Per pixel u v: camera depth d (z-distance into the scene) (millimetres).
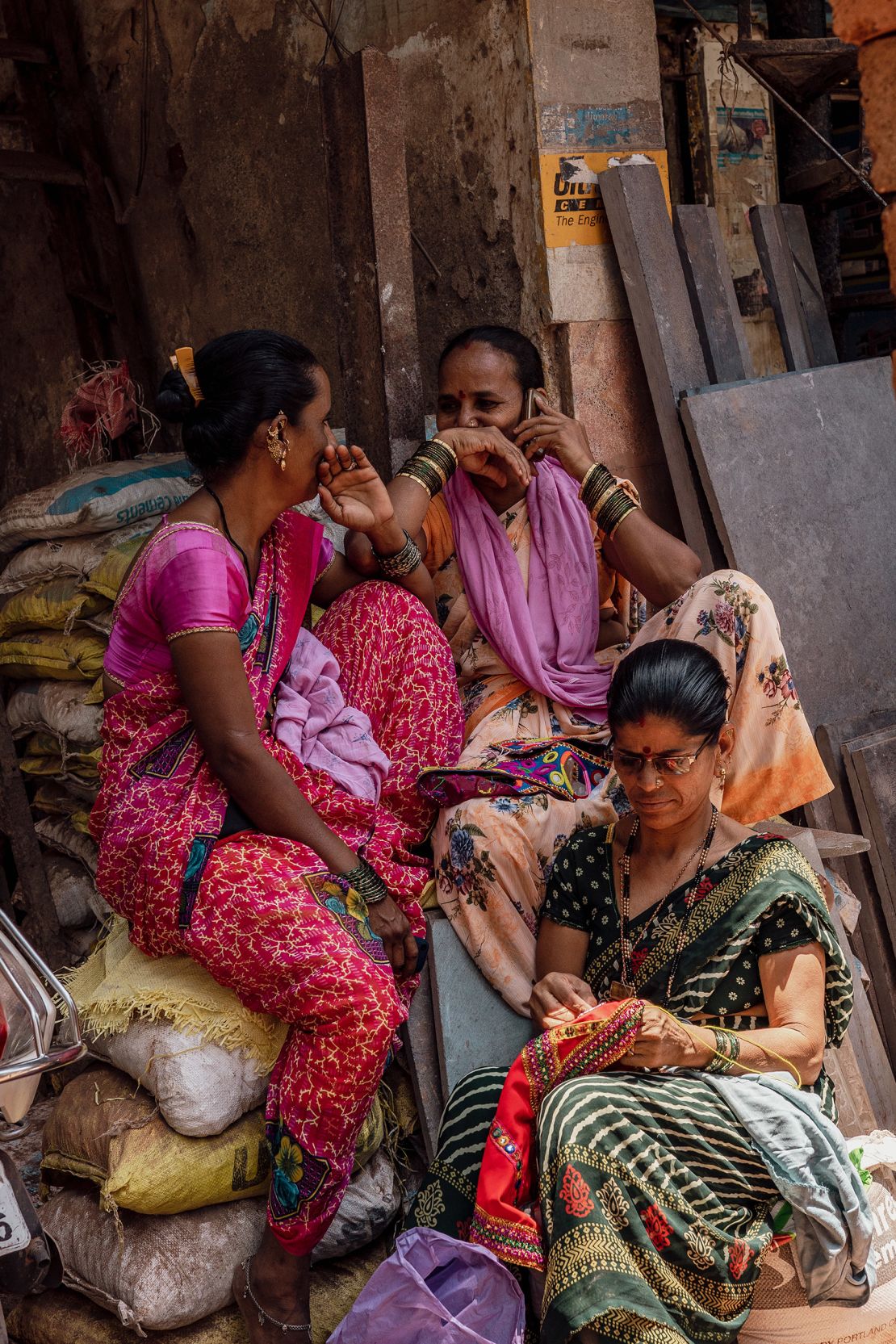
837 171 4406
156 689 2508
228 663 2396
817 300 4254
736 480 3590
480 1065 2734
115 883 2500
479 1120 2283
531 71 3617
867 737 3537
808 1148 2111
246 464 2551
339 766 2674
